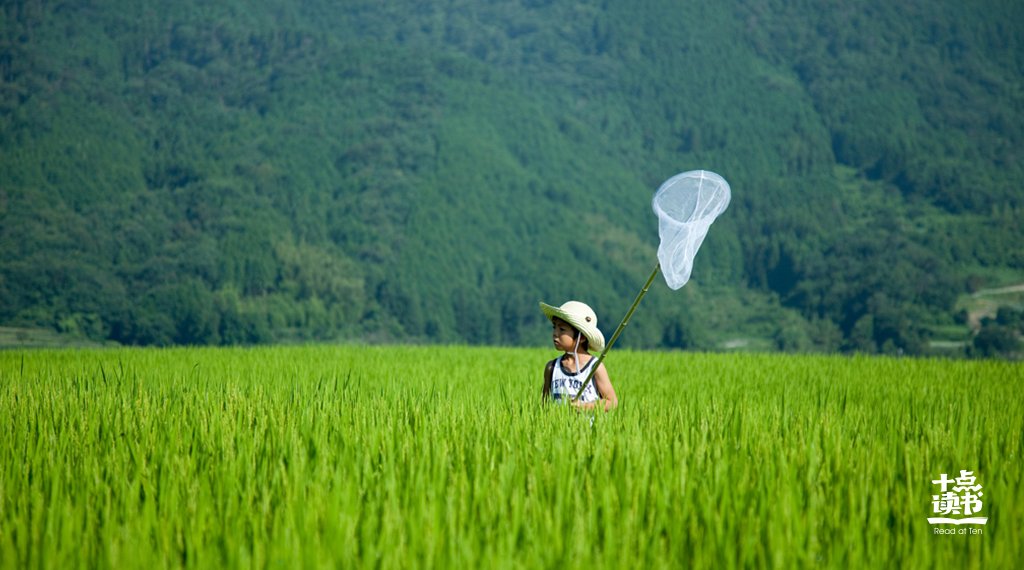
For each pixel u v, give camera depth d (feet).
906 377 69.82
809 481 23.07
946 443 28.12
